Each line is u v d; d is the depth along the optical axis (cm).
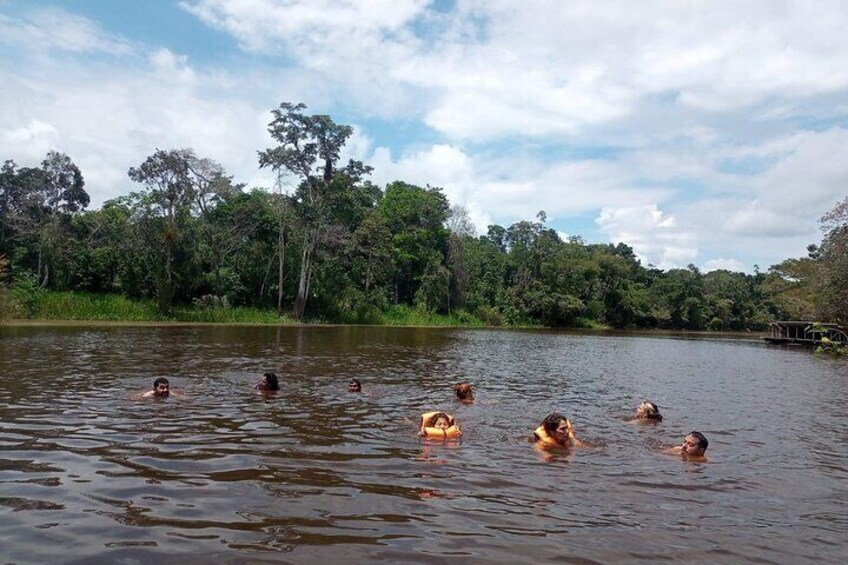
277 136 5397
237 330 3878
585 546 538
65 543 499
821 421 1302
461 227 7712
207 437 908
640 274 10581
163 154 4719
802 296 5981
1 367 1655
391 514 602
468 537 548
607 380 2002
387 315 6600
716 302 10294
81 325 3741
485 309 7794
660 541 559
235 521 564
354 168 5641
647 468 838
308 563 478
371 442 925
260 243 5769
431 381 1752
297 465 773
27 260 4800
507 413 1262
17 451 790
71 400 1180
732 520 630
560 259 8831
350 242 6016
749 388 1920
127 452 802
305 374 1750
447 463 816
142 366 1769
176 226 4944
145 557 477
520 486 721
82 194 4981
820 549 555
